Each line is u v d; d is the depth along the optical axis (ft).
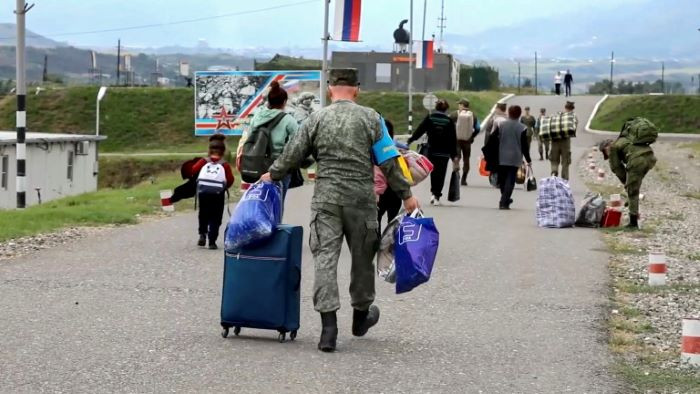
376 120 28.12
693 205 85.92
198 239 51.98
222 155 49.01
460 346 29.19
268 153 38.47
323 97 122.72
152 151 222.69
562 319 33.63
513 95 279.90
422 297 36.91
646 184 114.32
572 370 26.68
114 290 36.60
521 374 26.12
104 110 245.65
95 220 59.57
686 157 164.25
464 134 91.66
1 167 116.67
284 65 285.43
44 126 242.17
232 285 28.81
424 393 24.02
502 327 32.07
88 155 147.84
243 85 162.61
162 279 39.32
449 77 263.49
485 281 40.81
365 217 28.04
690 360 27.66
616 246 53.47
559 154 86.02
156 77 326.24
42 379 24.22
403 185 28.35
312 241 28.04
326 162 27.91
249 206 28.27
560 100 266.57
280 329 28.73
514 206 74.08
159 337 29.12
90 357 26.53
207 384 24.17
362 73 262.88
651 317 35.35
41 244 49.01
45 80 332.80
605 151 63.52
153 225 58.39
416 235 28.25
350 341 29.40
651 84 360.89
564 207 61.05
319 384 24.47
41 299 34.53
